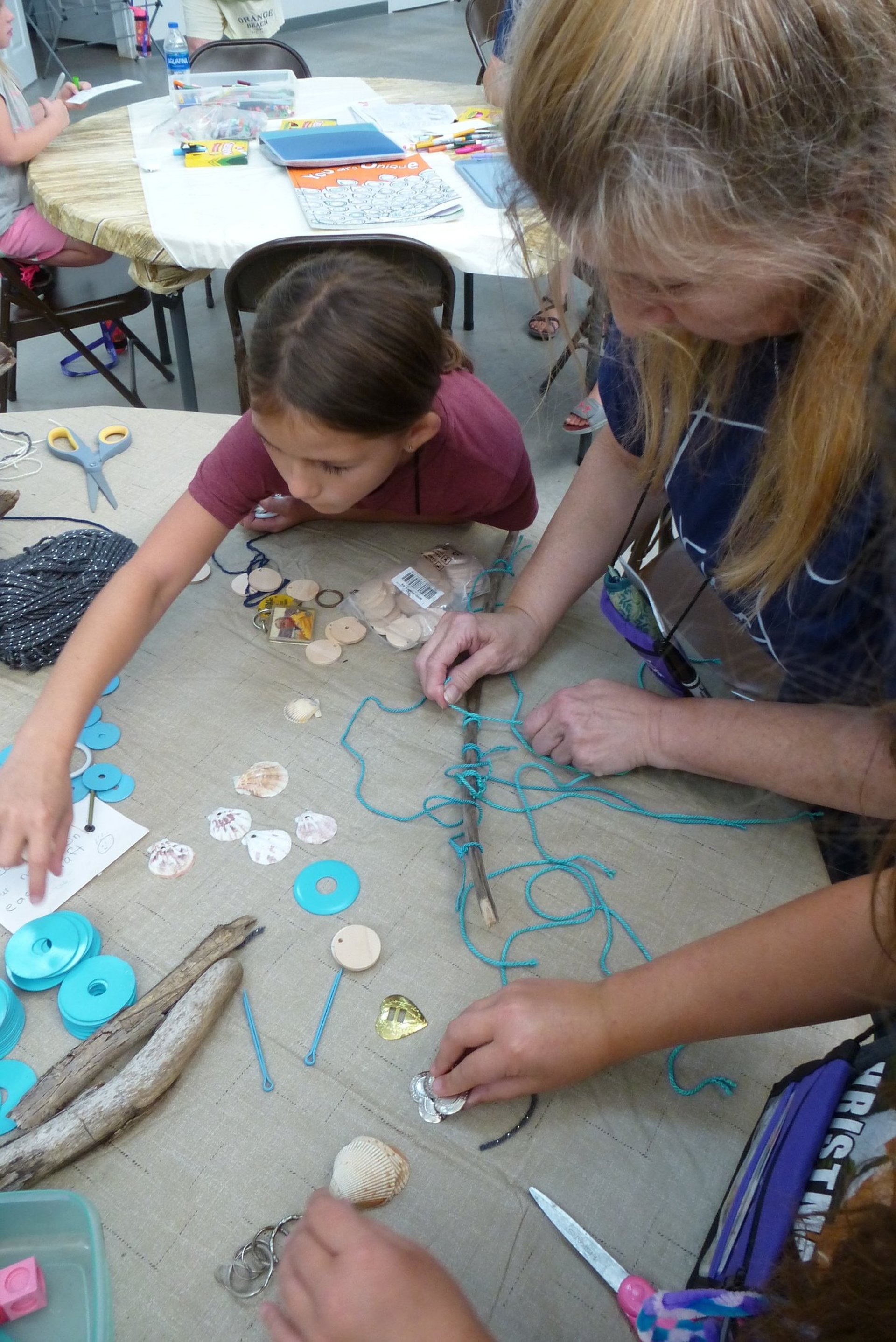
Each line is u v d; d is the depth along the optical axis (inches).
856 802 29.0
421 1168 22.8
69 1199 20.9
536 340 116.3
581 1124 23.9
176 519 36.3
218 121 82.6
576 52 16.8
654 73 15.9
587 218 18.7
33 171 75.6
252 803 31.5
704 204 17.1
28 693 35.2
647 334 25.7
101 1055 24.1
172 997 25.5
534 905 29.0
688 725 32.2
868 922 21.7
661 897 29.4
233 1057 24.9
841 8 15.5
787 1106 22.0
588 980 27.0
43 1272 20.6
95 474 46.1
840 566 25.8
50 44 199.5
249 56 102.7
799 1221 18.7
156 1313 20.2
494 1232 21.7
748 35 15.5
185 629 38.3
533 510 47.2
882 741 24.1
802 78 15.9
